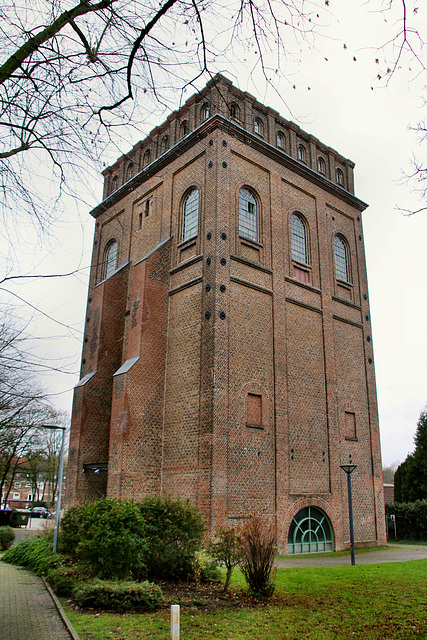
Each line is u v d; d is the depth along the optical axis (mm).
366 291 26844
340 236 26688
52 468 51188
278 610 9594
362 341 25672
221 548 11352
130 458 18672
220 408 17875
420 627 8500
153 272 21438
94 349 23844
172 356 20484
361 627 8508
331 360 23188
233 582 12250
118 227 27094
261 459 18828
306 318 22734
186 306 20484
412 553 20078
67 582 11562
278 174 23531
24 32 5855
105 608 9805
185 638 7859
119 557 10773
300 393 21250
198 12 6152
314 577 12875
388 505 32344
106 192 28703
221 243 19797
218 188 20375
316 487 20625
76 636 7906
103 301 24031
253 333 20047
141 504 12539
